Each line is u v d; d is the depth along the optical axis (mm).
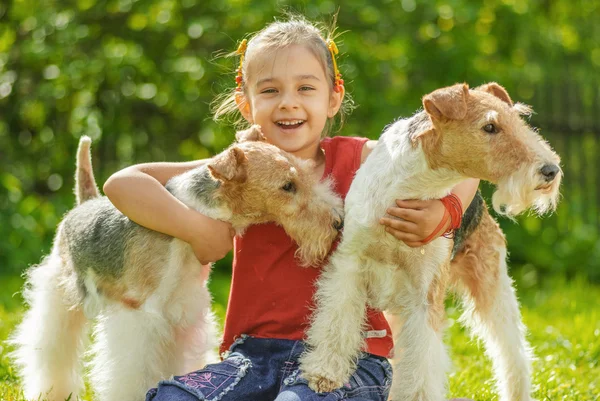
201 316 4453
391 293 4074
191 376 3885
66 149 10633
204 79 10117
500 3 11203
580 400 5004
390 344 4266
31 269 4977
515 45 11820
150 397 3859
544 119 11531
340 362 3920
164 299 4199
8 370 5418
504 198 3656
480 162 3727
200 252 4145
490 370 5625
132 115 10906
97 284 4375
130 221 4320
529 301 8812
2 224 9820
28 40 10516
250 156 4156
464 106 3689
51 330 4680
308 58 4406
